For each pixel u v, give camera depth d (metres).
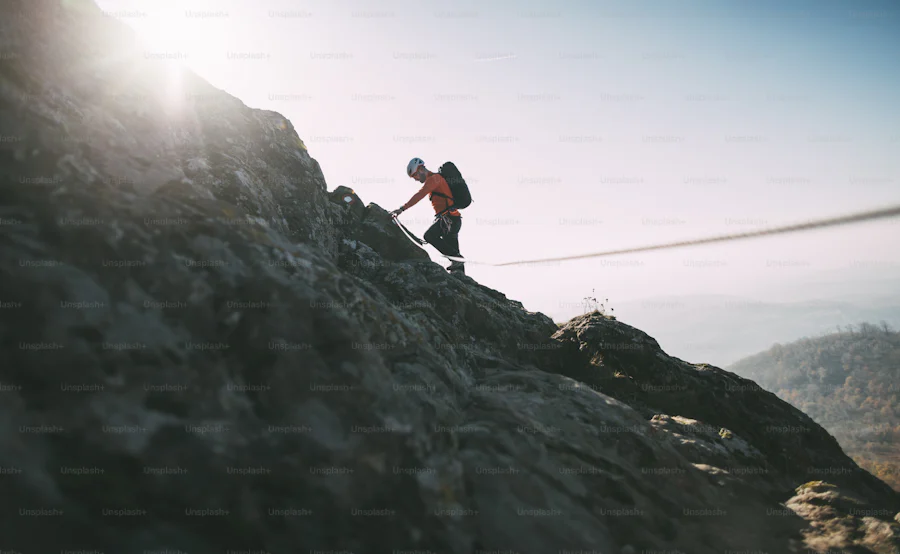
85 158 4.01
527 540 3.64
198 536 2.97
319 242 7.14
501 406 4.84
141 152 4.67
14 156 3.55
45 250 3.27
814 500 5.15
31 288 3.07
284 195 7.11
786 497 5.45
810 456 6.41
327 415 3.52
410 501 3.45
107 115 4.62
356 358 3.83
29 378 2.87
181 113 6.09
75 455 2.80
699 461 5.54
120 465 2.88
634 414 5.55
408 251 8.71
